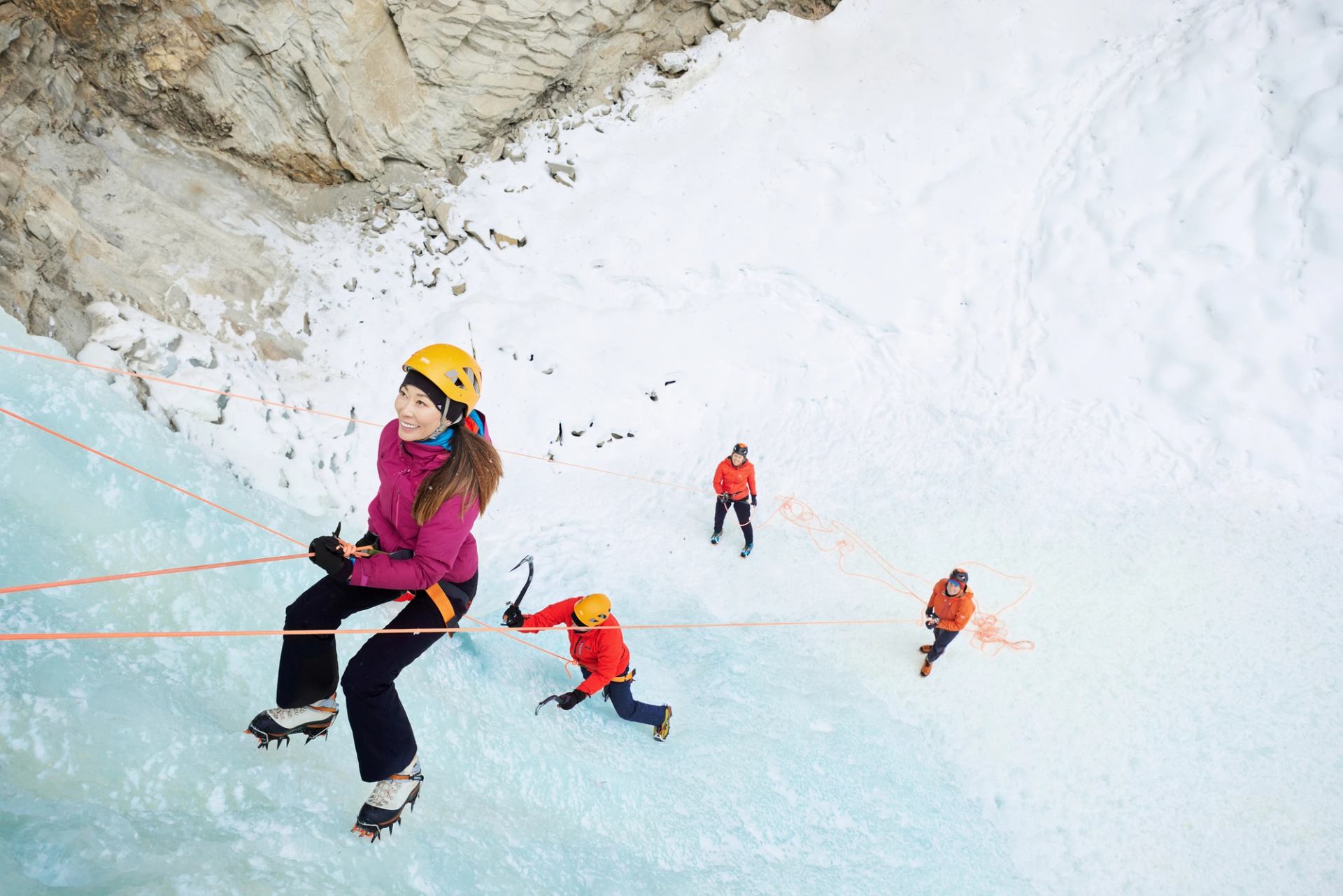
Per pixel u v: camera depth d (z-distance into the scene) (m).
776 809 6.13
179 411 7.52
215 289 9.42
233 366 8.50
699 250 11.63
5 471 4.72
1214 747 6.87
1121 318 10.27
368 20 10.15
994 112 11.98
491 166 11.82
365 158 11.01
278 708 3.43
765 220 11.78
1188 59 11.00
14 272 7.04
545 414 10.44
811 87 12.65
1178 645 7.68
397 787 3.48
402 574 2.84
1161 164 10.67
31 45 8.49
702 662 7.82
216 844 3.27
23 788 3.09
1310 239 9.61
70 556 4.59
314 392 9.55
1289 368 9.29
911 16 12.77
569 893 4.38
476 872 4.05
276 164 10.78
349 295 10.59
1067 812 6.62
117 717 3.54
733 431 10.67
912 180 11.88
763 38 12.91
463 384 2.81
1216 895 6.03
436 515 2.84
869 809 6.45
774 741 6.84
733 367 11.01
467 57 10.92
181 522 5.64
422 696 4.97
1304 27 10.34
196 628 4.62
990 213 11.54
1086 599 8.23
